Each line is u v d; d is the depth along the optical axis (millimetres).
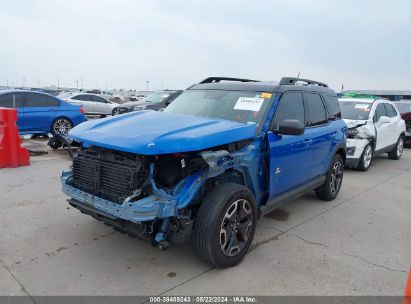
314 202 6066
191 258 3846
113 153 3529
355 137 8602
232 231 3672
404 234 4801
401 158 11516
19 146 7816
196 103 4867
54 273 3471
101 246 4047
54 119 11625
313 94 5477
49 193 5852
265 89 4629
